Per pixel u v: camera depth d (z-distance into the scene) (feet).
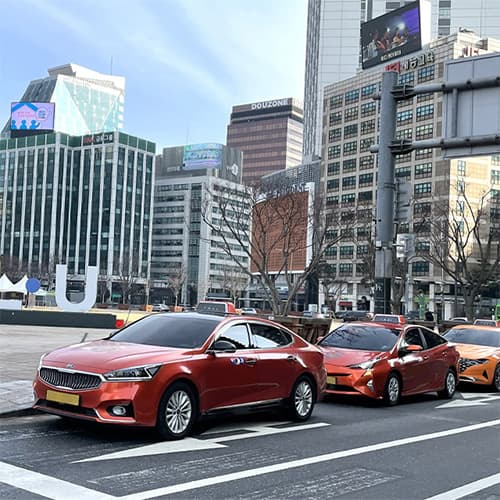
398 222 61.31
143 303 439.63
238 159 493.36
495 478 22.45
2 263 368.07
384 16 317.01
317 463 23.63
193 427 29.60
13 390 34.83
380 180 61.77
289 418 33.22
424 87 58.90
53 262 400.47
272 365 30.86
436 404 43.09
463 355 51.62
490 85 55.57
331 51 402.11
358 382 38.75
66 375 25.34
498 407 42.04
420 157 290.76
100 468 21.30
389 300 60.95
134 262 423.23
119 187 442.50
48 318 112.57
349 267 310.65
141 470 21.30
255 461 23.45
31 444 24.43
